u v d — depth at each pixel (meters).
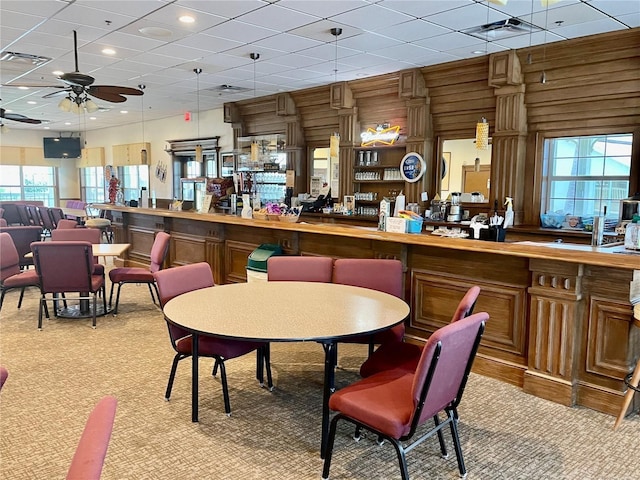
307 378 3.48
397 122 7.27
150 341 4.23
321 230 4.31
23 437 2.63
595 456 2.50
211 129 10.41
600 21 4.60
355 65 6.45
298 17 4.63
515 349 3.37
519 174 5.96
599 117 5.37
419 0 4.15
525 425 2.82
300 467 2.38
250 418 2.87
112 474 2.29
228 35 5.23
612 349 2.94
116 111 10.64
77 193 15.07
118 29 5.07
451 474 2.33
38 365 3.65
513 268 3.33
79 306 5.30
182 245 6.55
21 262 6.41
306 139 8.74
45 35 5.29
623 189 5.54
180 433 2.68
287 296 3.04
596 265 2.86
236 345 2.91
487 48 5.55
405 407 2.03
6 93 8.48
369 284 3.43
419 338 3.90
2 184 13.82
